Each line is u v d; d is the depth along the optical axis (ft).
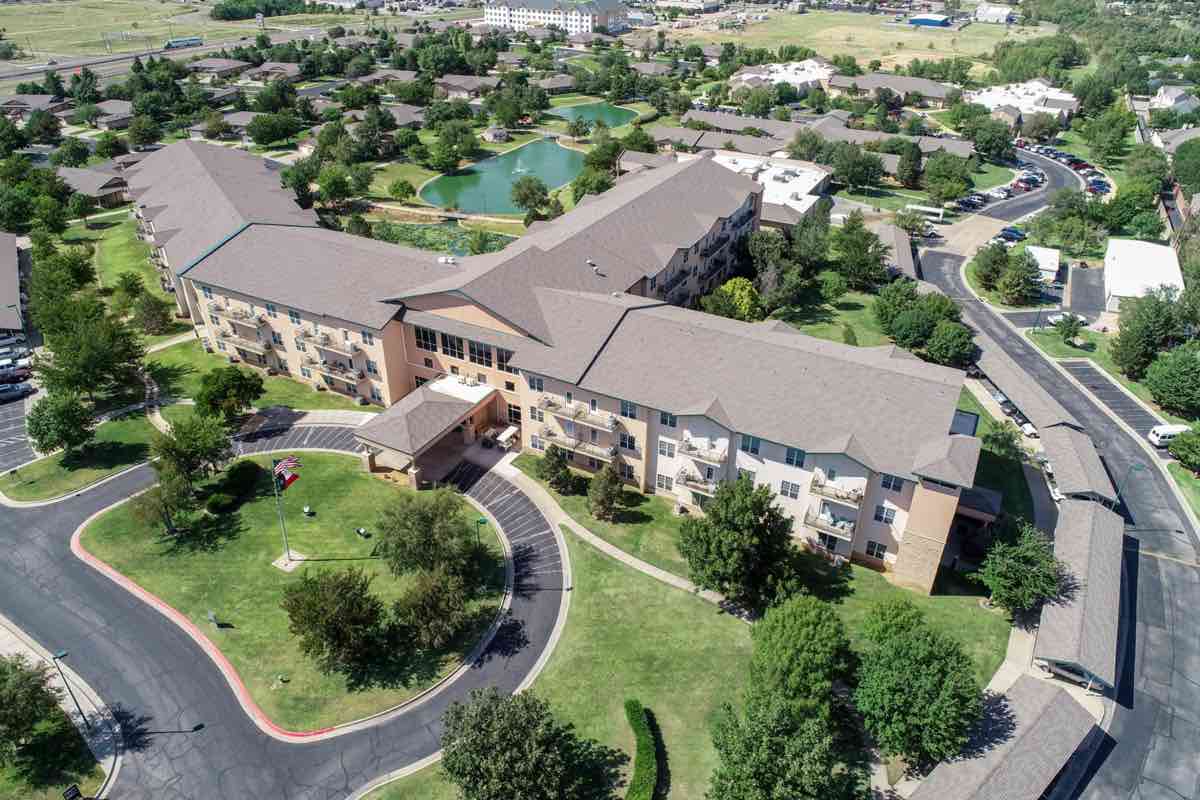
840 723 173.58
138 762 166.61
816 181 501.15
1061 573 202.08
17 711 157.48
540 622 200.85
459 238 461.78
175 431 240.94
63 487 248.73
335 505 241.14
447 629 183.52
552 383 244.83
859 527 213.46
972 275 419.54
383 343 273.33
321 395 298.97
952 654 164.35
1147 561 225.97
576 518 236.43
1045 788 155.43
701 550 193.77
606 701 179.52
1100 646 184.03
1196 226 426.92
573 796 153.99
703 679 184.96
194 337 342.03
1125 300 349.20
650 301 276.82
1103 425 289.53
